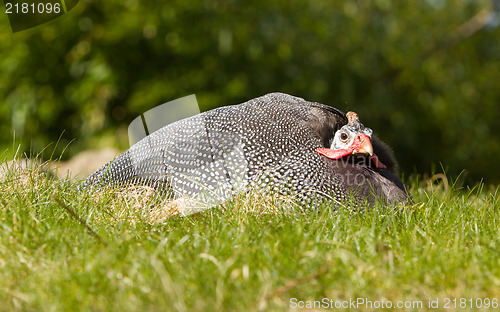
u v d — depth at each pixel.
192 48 18.00
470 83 20.66
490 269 5.35
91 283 4.93
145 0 17.78
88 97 17.78
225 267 5.12
